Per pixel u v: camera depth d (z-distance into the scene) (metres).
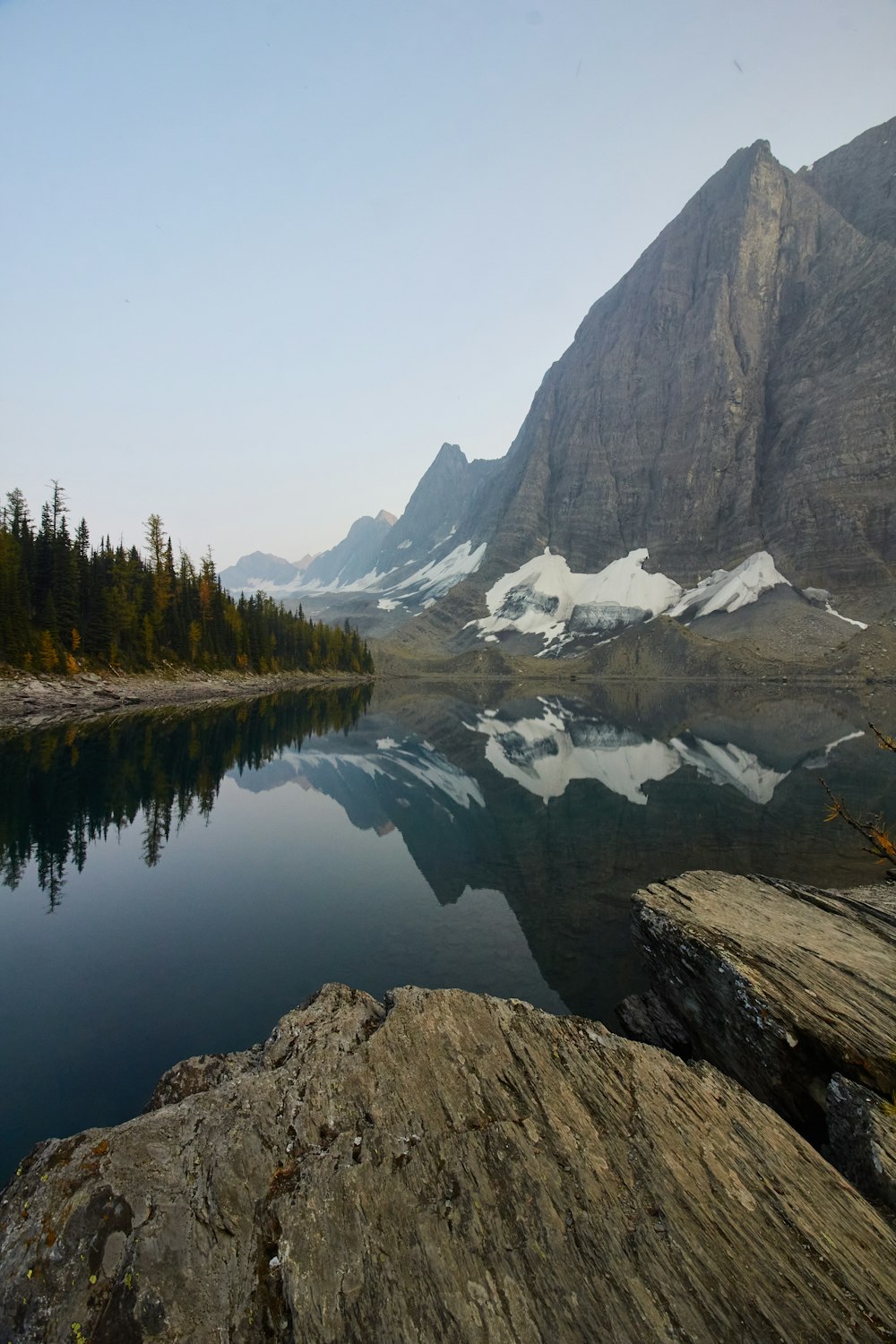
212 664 109.38
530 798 36.38
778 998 9.38
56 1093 10.33
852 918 12.66
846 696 108.94
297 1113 7.09
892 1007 9.12
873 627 161.50
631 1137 6.73
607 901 19.77
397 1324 4.68
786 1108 8.75
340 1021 9.23
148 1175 6.09
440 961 15.52
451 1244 5.35
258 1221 5.67
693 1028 11.40
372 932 17.41
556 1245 5.35
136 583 102.94
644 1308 4.82
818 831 27.66
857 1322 4.76
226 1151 6.45
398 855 25.11
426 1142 6.57
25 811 31.22
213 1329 4.72
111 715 70.94
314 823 30.30
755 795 36.16
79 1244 5.34
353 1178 6.04
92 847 25.86
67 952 16.12
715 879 15.18
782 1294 4.96
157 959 15.69
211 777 41.31
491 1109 7.15
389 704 109.81
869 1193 6.50
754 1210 5.80
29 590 78.75
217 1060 8.88
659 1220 5.63
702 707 97.88
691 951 11.37
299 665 152.88
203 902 19.77
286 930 17.56
